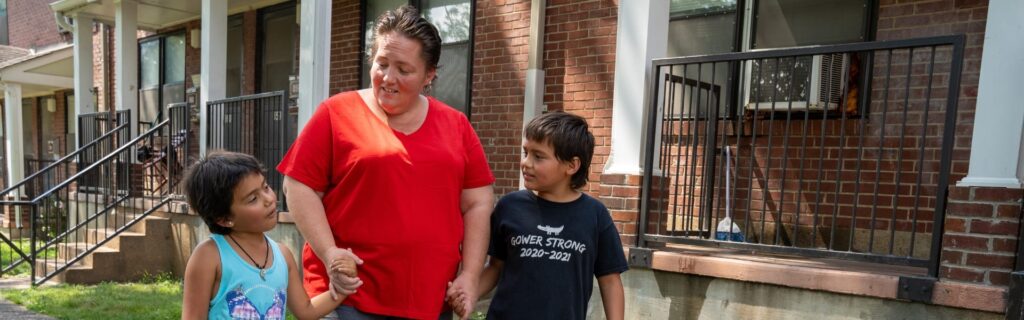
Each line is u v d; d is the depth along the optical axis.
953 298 2.61
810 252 3.02
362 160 1.77
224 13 6.64
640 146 3.72
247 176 1.80
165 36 9.62
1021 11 2.58
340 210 1.82
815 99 4.25
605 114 5.00
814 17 4.37
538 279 2.04
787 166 4.45
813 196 4.35
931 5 3.94
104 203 6.99
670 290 3.42
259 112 5.86
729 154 4.66
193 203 1.84
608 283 2.22
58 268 6.21
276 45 8.02
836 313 2.91
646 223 3.62
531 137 2.09
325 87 5.39
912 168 4.01
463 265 1.93
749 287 3.15
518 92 5.55
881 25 4.11
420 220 1.80
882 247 4.12
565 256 2.06
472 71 5.93
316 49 5.34
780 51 3.14
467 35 6.02
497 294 2.11
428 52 1.82
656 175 3.83
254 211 1.83
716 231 3.79
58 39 12.77
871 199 4.15
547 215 2.11
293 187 1.80
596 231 2.14
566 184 2.15
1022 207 2.54
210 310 1.86
